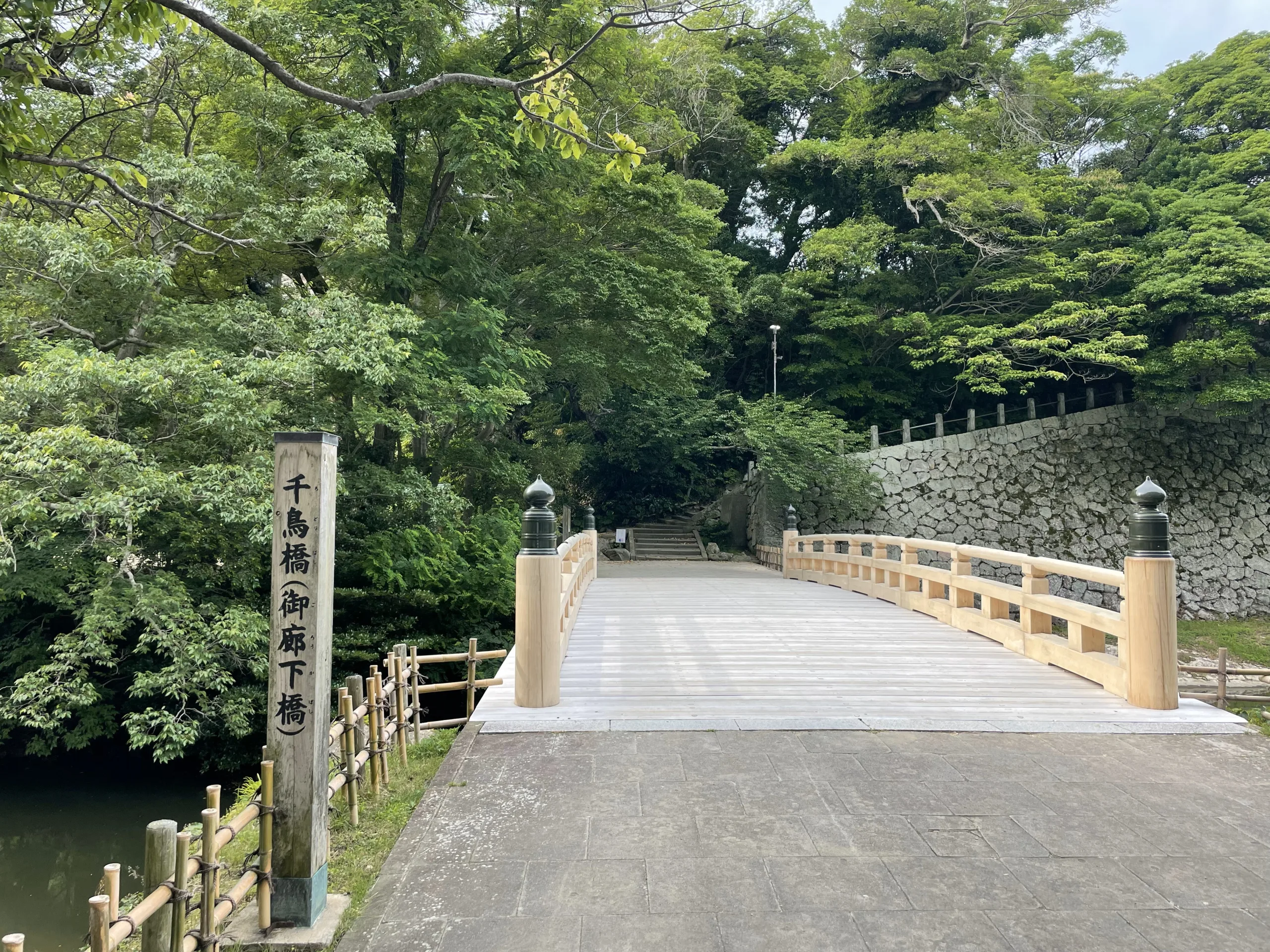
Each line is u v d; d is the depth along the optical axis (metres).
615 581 15.26
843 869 3.13
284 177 10.17
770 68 26.41
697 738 4.63
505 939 2.70
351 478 11.26
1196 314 20.41
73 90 4.34
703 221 17.36
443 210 14.48
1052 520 21.20
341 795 4.12
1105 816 3.60
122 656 9.35
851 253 22.47
